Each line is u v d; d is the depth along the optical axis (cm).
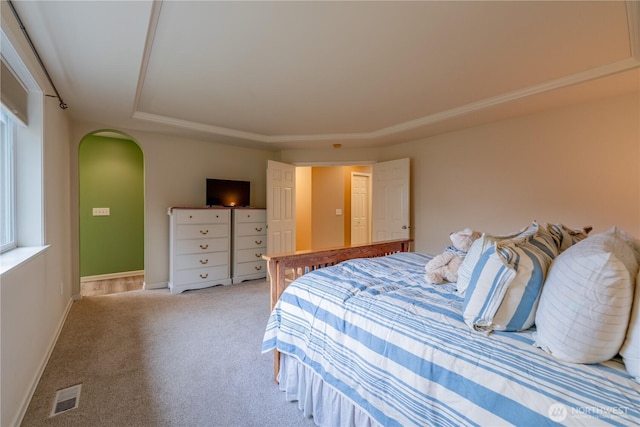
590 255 81
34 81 200
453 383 93
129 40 183
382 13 167
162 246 410
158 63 223
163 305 335
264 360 218
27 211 210
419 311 121
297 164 503
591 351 79
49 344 222
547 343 88
